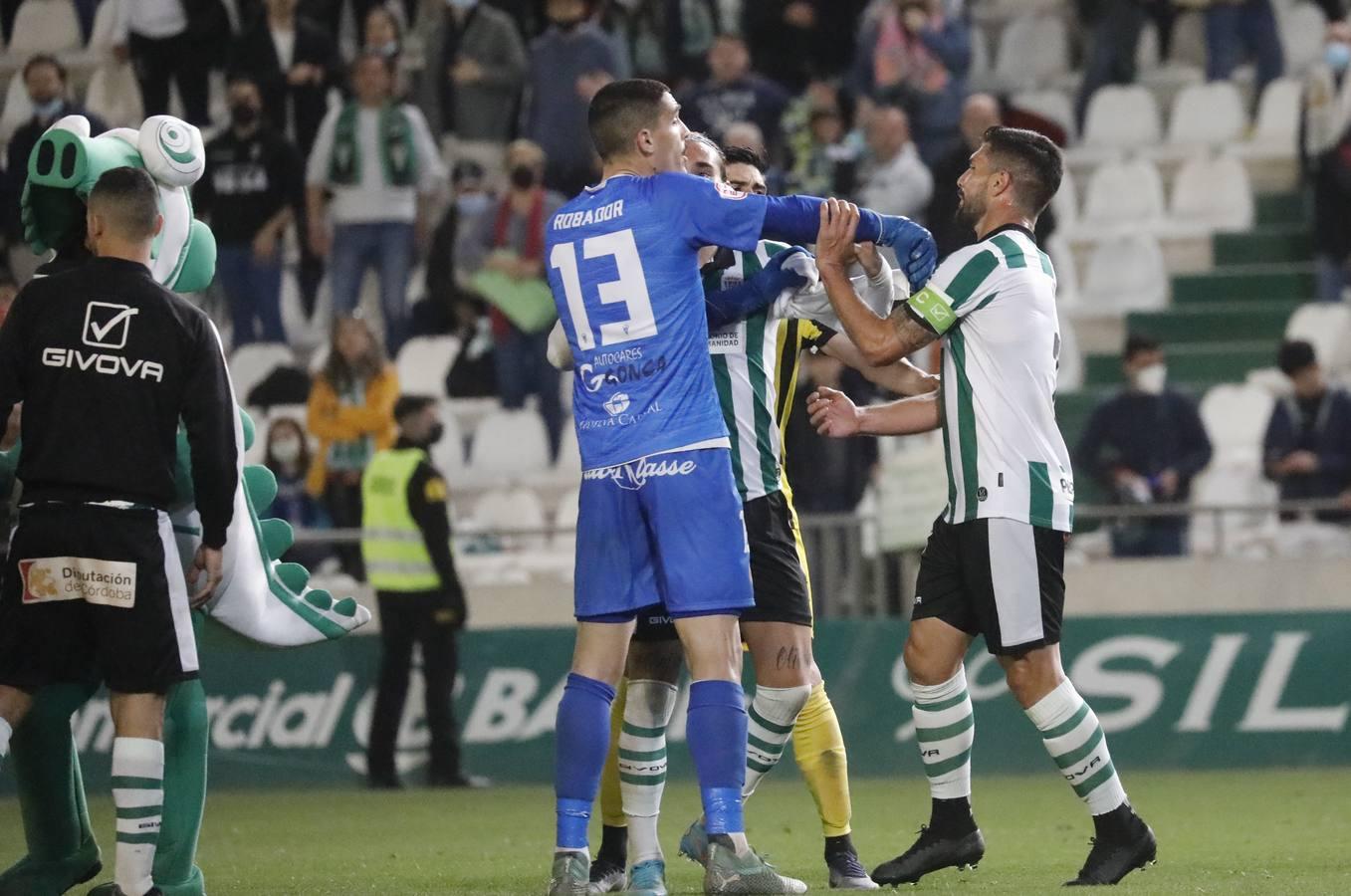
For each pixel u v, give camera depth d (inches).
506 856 977.5
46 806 723.4
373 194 1959.9
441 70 2193.7
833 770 767.1
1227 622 1521.9
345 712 1574.8
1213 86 2244.1
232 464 679.7
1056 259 2108.8
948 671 760.3
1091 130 2257.6
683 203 681.6
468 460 1962.4
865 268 784.3
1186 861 882.8
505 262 1889.8
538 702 1569.9
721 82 1937.7
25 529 665.6
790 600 757.3
